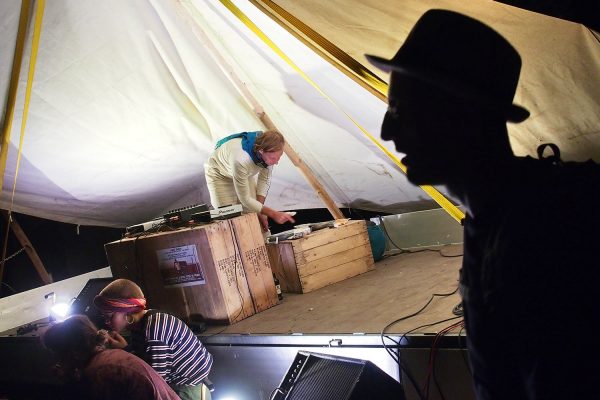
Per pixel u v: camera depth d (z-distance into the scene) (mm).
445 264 4277
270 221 6285
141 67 4219
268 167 4723
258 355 3482
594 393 892
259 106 4492
